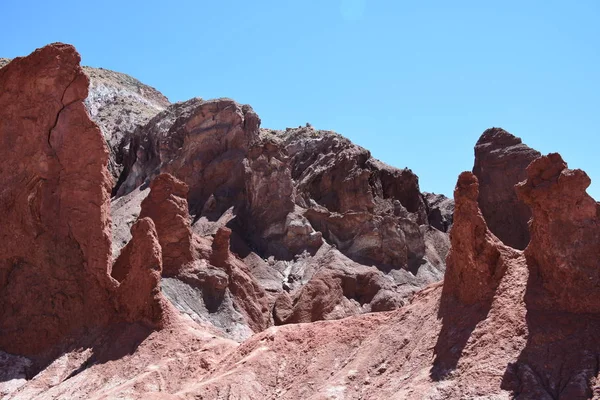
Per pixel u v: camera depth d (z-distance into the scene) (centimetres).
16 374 3825
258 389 3188
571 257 2711
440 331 2903
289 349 3425
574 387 2328
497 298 2828
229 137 8319
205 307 5166
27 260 4288
